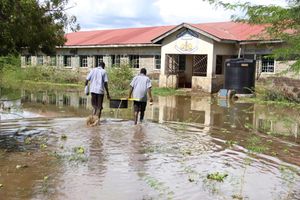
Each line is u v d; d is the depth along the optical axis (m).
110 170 6.95
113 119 13.11
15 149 8.38
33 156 7.80
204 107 17.33
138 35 32.28
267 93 20.45
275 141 9.95
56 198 5.55
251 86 22.39
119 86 26.41
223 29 28.02
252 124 12.60
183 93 24.64
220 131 11.20
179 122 12.77
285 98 19.55
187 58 29.52
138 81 12.19
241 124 12.59
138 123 12.26
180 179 6.51
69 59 35.34
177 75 27.23
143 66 30.02
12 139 9.44
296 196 5.86
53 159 7.59
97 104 12.16
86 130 10.78
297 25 5.44
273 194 5.93
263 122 13.05
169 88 26.72
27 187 5.98
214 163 7.62
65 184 6.14
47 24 10.59
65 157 7.75
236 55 26.55
